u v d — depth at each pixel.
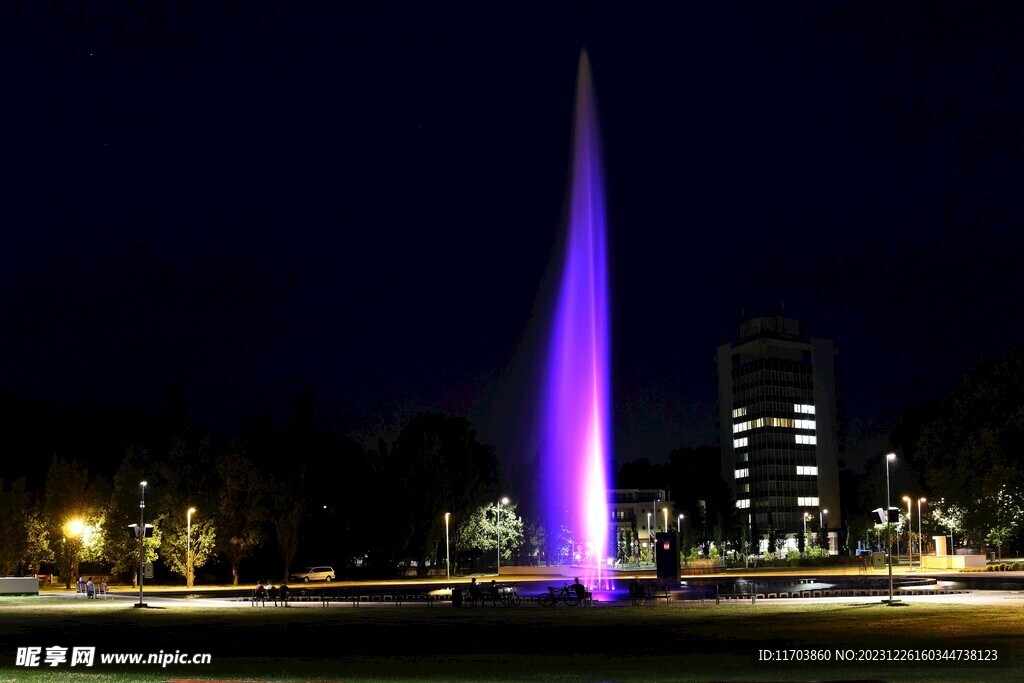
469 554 113.25
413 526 100.94
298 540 93.75
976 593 53.34
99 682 21.17
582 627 36.31
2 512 83.75
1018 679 20.11
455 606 49.94
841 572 91.94
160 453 121.50
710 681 20.09
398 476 101.62
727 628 34.66
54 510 86.88
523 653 27.41
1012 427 81.81
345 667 24.23
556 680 20.89
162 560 99.19
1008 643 28.23
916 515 126.44
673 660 24.95
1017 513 80.50
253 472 89.38
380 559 105.06
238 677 22.20
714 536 162.38
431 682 20.80
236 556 89.38
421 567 104.00
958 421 91.81
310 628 37.41
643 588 52.38
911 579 73.62
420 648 29.25
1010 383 87.94
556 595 57.66
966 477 83.44
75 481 87.62
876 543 139.12
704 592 58.84
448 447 106.50
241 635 34.59
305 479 98.12
